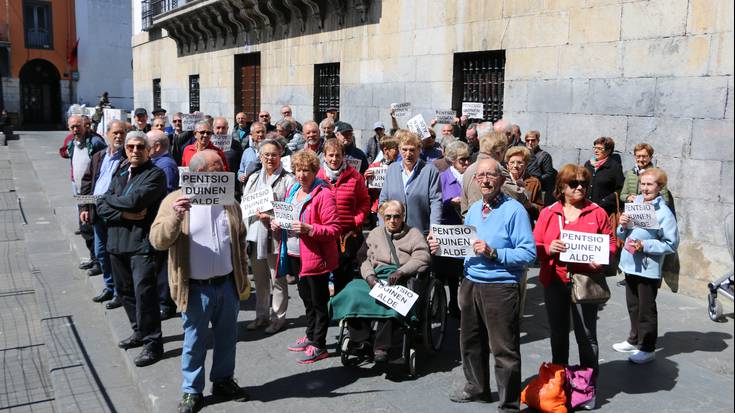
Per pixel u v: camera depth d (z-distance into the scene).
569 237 4.13
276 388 4.79
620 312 6.50
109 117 14.80
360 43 12.62
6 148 27.08
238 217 4.58
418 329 5.18
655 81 7.37
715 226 6.86
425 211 5.62
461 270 5.89
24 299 8.06
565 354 4.39
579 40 8.23
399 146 5.77
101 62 41.72
